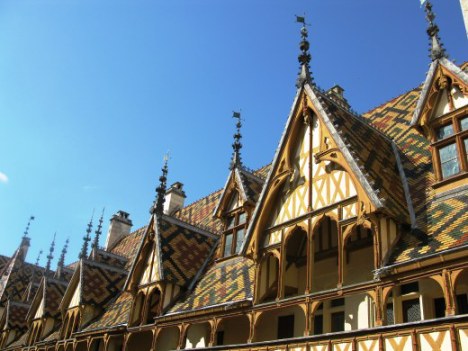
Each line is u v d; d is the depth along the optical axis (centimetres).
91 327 2603
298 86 1802
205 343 1977
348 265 1634
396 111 2183
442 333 1064
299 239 1827
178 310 1978
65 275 3653
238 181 2216
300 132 1756
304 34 1884
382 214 1341
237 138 2353
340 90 2553
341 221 1438
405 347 1123
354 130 1708
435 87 1500
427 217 1348
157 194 2467
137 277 2311
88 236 3077
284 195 1702
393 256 1276
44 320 3212
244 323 1875
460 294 1273
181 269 2211
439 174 1430
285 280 1741
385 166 1614
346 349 1254
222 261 2170
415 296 1359
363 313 1487
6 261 5791
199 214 3148
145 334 2333
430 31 1576
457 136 1415
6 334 3844
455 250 1100
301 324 1688
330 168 1562
